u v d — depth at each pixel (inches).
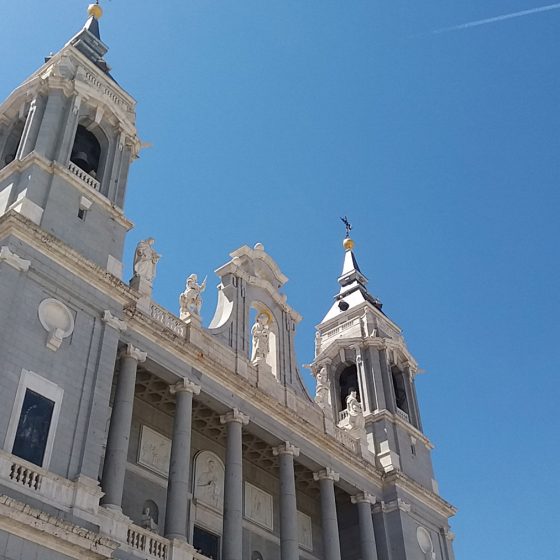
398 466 1793.8
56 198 1187.9
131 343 1206.3
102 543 938.7
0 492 880.9
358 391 1993.1
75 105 1314.0
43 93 1322.6
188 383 1277.1
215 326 1482.5
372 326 2050.9
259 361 1503.4
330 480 1546.5
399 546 1651.1
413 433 1934.1
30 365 1010.1
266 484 1588.3
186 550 1096.2
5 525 857.5
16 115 1368.1
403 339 2134.6
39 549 881.5
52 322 1070.4
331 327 2143.2
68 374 1054.4
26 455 951.0
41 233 1087.6
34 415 985.5
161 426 1381.6
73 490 969.5
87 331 1114.1
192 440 1448.1
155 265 1360.7
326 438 1556.3
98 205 1259.8
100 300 1153.4
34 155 1193.4
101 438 1047.0
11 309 1015.6
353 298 2188.7
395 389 2050.9
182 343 1288.1
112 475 1071.6
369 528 1616.6
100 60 1491.1
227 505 1261.1
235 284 1571.1
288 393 1558.8
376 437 1841.8
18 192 1173.1
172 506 1143.0
